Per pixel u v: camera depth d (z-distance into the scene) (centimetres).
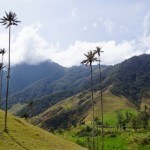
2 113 12100
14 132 10088
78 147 11575
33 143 9669
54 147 10069
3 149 8256
